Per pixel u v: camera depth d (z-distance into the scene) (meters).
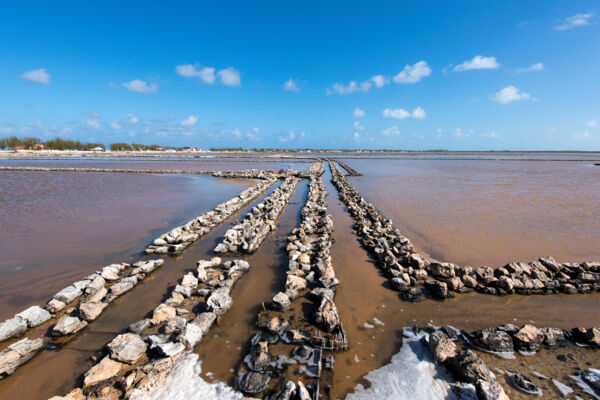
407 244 9.84
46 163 53.38
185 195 20.77
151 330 5.56
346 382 4.45
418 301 6.82
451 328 5.70
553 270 8.14
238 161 69.50
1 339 5.16
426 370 4.67
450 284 7.38
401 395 4.22
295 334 5.34
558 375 4.62
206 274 7.79
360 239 11.30
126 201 18.19
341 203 19.02
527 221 13.70
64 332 5.44
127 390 4.16
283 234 11.88
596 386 4.38
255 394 4.20
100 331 5.65
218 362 4.80
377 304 6.66
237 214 15.41
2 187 23.50
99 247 10.06
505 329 5.61
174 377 4.45
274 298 6.28
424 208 16.78
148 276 8.04
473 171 44.62
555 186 26.33
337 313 5.69
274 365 4.71
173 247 9.62
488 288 7.31
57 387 4.39
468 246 10.35
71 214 14.63
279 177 33.53
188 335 5.11
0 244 10.18
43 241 10.58
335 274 8.16
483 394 4.01
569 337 5.51
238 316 6.09
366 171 44.53
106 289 6.84
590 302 6.91
